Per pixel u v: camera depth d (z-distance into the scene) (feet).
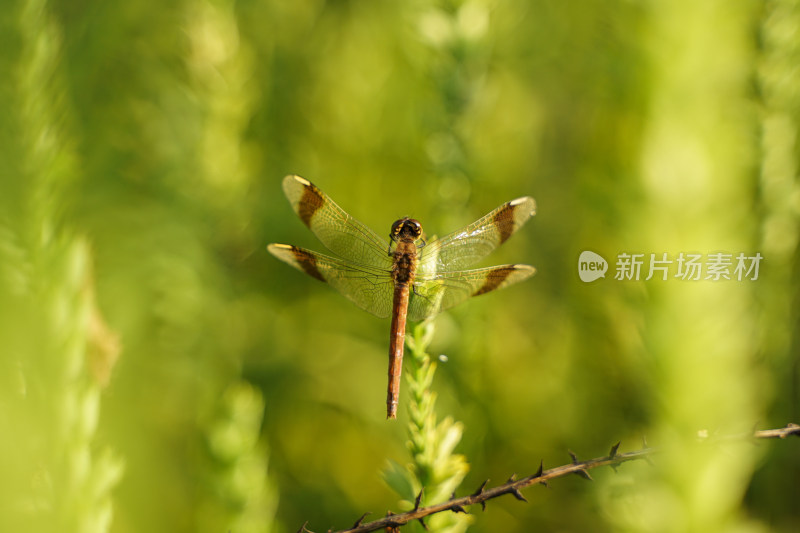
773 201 2.60
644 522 2.52
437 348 2.61
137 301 2.61
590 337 2.63
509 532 2.61
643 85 2.55
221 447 2.48
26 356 2.39
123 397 2.56
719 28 2.56
